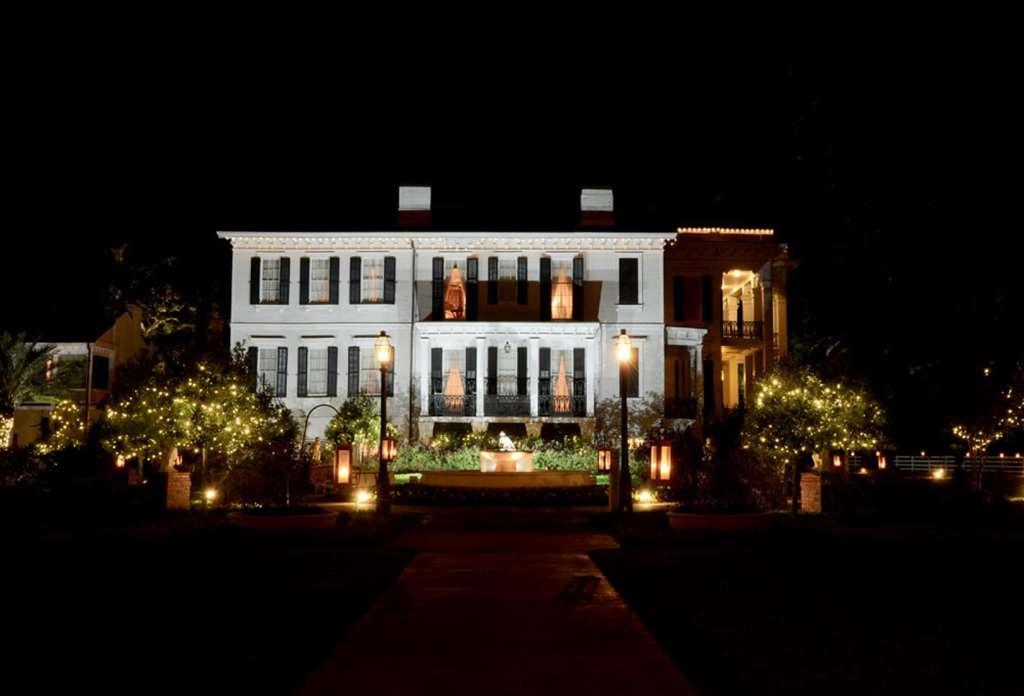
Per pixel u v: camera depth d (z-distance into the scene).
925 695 8.01
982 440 31.25
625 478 24.86
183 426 30.05
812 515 25.86
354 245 46.81
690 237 48.62
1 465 31.12
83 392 45.62
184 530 22.41
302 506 24.20
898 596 13.23
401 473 36.69
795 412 29.22
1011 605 12.48
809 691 8.15
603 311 46.28
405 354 46.12
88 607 12.29
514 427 45.75
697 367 46.88
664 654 9.88
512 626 11.48
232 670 8.90
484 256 46.69
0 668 8.92
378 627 11.39
